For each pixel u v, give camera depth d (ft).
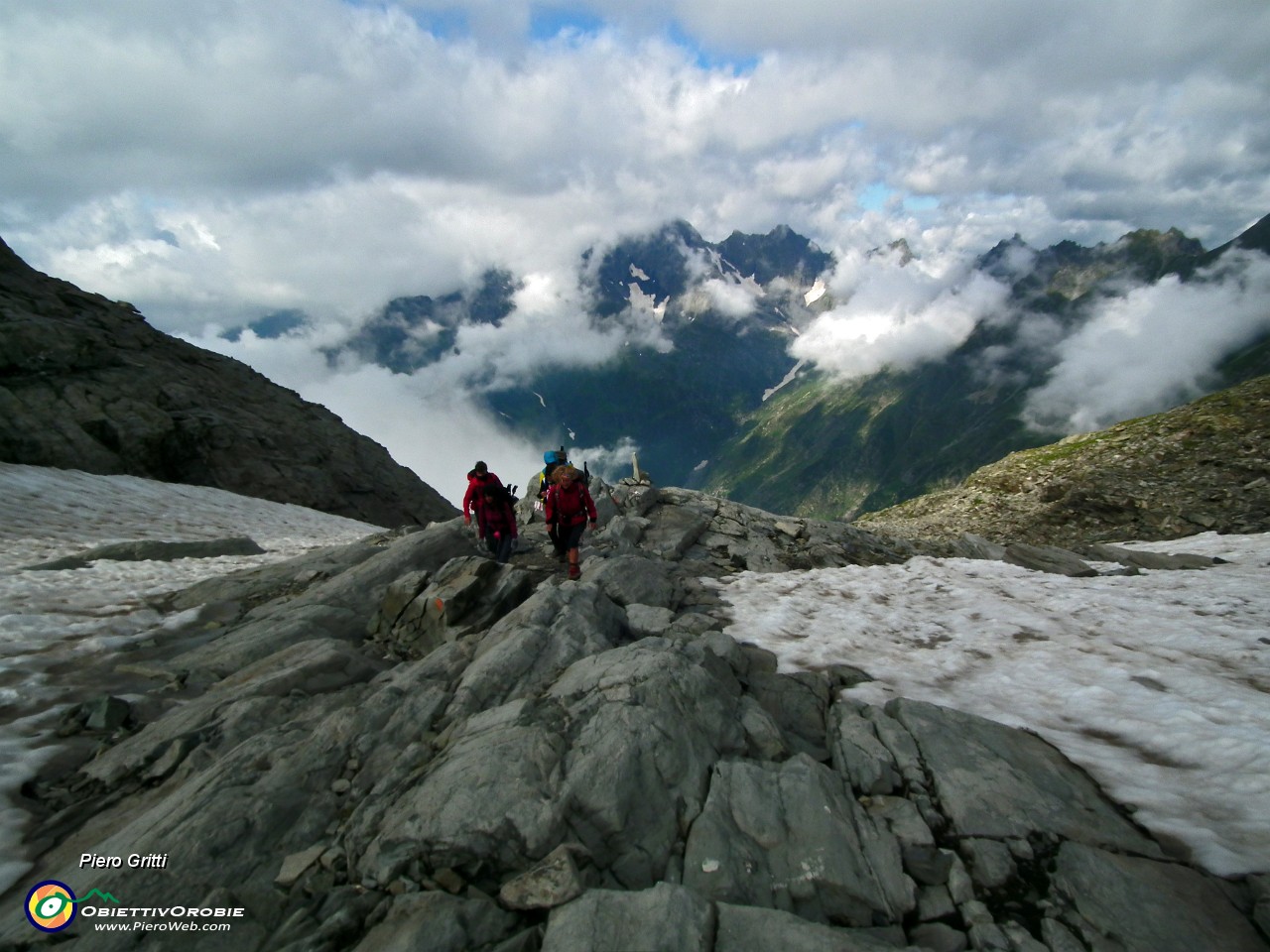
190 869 17.66
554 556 53.31
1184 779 22.15
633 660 25.57
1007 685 31.24
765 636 38.52
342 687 30.94
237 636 38.40
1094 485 133.49
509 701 25.32
